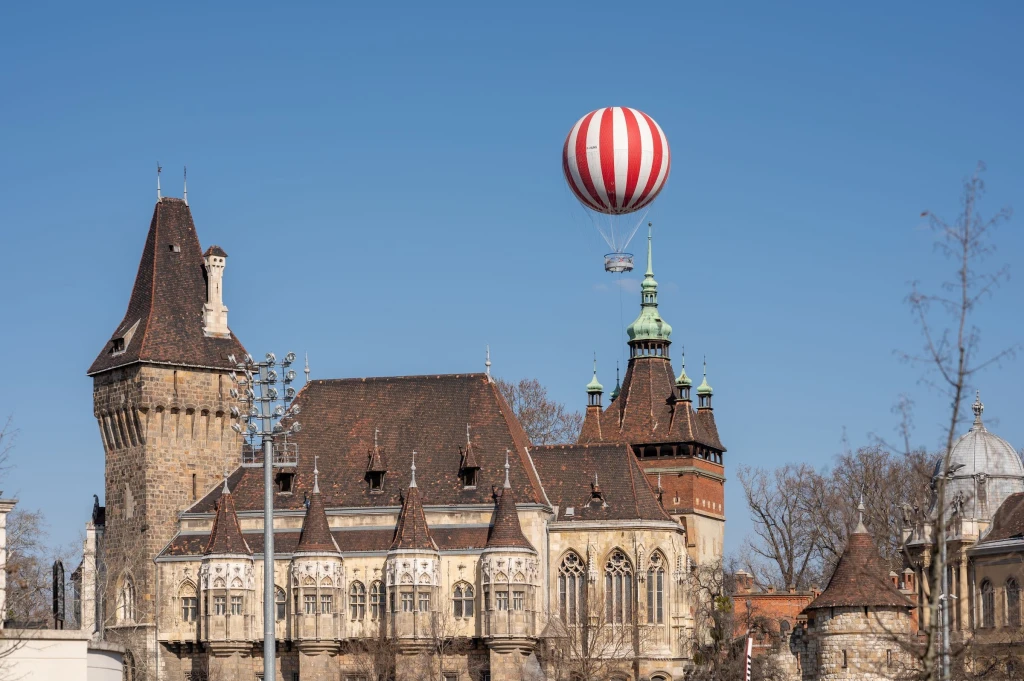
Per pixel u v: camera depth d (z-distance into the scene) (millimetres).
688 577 179750
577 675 166250
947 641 98500
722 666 151375
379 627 175500
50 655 103000
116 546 186125
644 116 162500
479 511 177250
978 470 164875
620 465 183125
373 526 178875
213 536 177375
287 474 183500
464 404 186250
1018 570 152000
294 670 175750
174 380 186125
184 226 193875
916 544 156875
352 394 189625
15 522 151625
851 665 135000
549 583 178125
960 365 70000
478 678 172000
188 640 178125
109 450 189125
